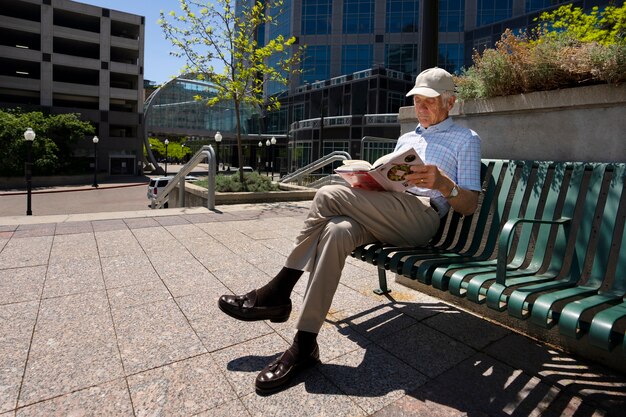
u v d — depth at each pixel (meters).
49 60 42.59
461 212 2.39
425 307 2.94
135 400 1.78
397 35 44.09
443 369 2.10
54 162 37.56
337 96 43.78
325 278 1.96
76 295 2.98
